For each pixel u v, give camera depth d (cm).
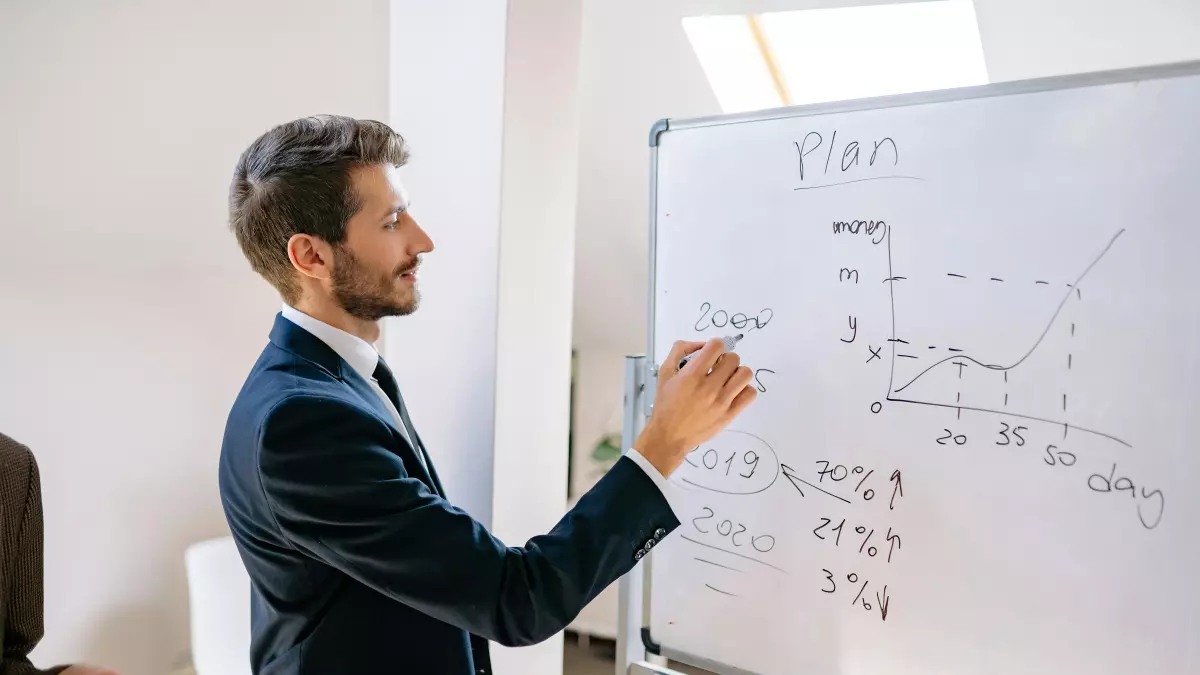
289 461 86
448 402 154
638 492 94
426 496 89
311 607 94
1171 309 93
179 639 182
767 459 123
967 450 107
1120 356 96
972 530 107
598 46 209
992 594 105
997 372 104
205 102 165
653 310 135
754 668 126
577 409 308
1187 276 92
